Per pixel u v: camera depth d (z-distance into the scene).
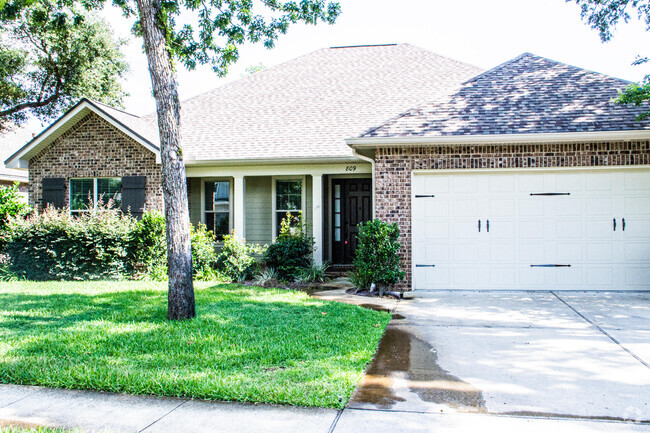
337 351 5.41
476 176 9.69
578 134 8.95
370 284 9.59
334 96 14.65
